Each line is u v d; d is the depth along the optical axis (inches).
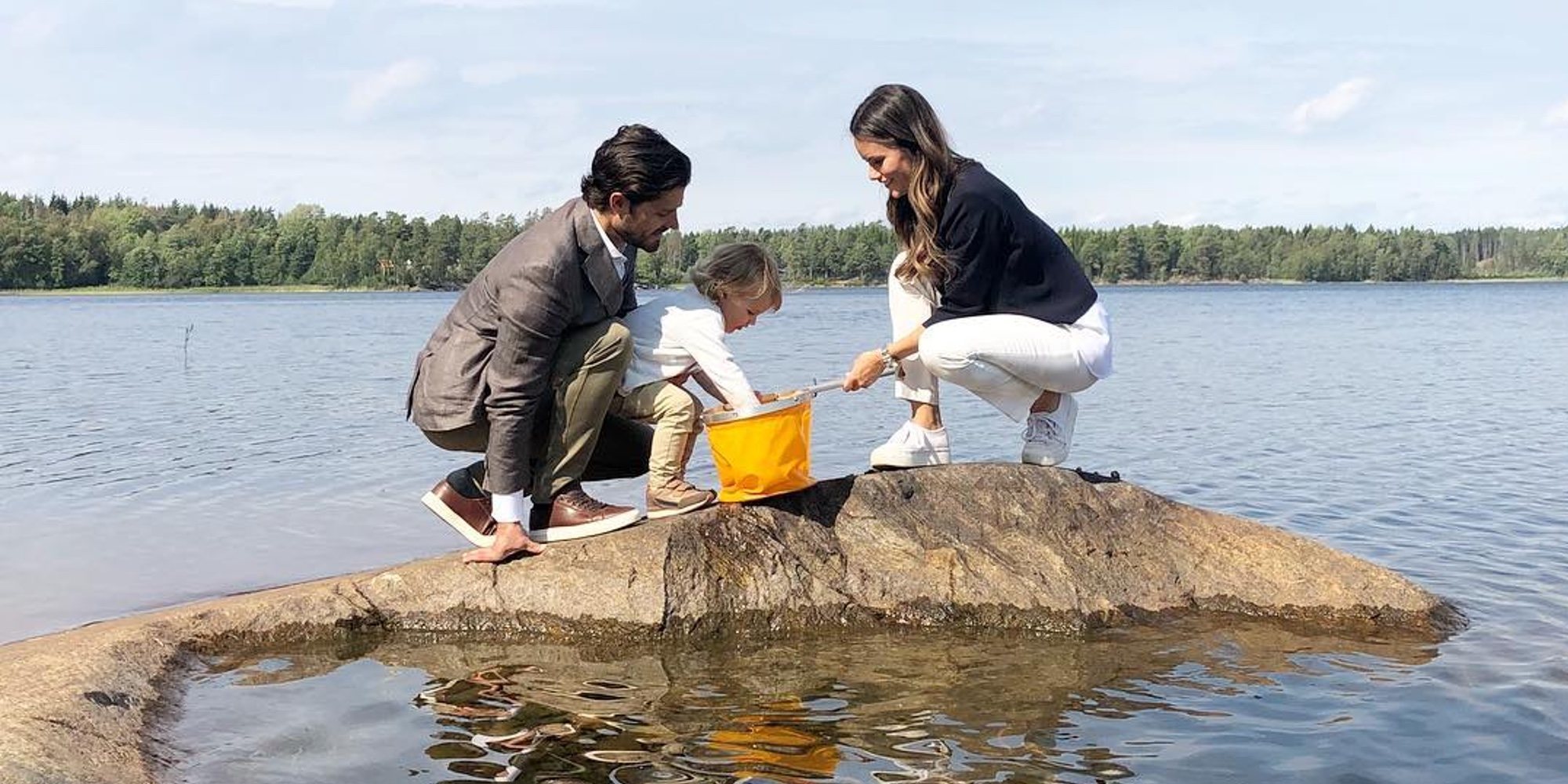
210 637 191.0
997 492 220.8
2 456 436.1
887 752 155.6
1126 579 216.5
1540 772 152.0
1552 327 1467.8
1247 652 197.8
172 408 593.3
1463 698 177.0
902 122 207.8
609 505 210.1
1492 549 277.4
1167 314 1962.4
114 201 5187.0
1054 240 216.7
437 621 201.8
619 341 197.0
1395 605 215.6
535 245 188.9
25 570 273.0
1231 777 149.9
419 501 354.0
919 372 222.4
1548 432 484.1
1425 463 406.0
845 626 207.9
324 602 200.2
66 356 999.0
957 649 197.9
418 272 4407.0
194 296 4106.8
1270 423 516.1
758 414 200.2
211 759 151.5
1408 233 5167.3
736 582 205.5
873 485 219.1
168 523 323.6
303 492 367.6
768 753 154.9
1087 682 182.9
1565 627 213.0
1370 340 1178.0
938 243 211.9
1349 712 171.6
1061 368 214.5
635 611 199.6
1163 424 510.3
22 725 143.5
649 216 191.9
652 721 165.6
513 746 156.5
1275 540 225.8
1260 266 4921.3
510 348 189.6
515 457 197.2
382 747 155.9
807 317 1935.3
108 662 168.9
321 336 1373.0
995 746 158.2
